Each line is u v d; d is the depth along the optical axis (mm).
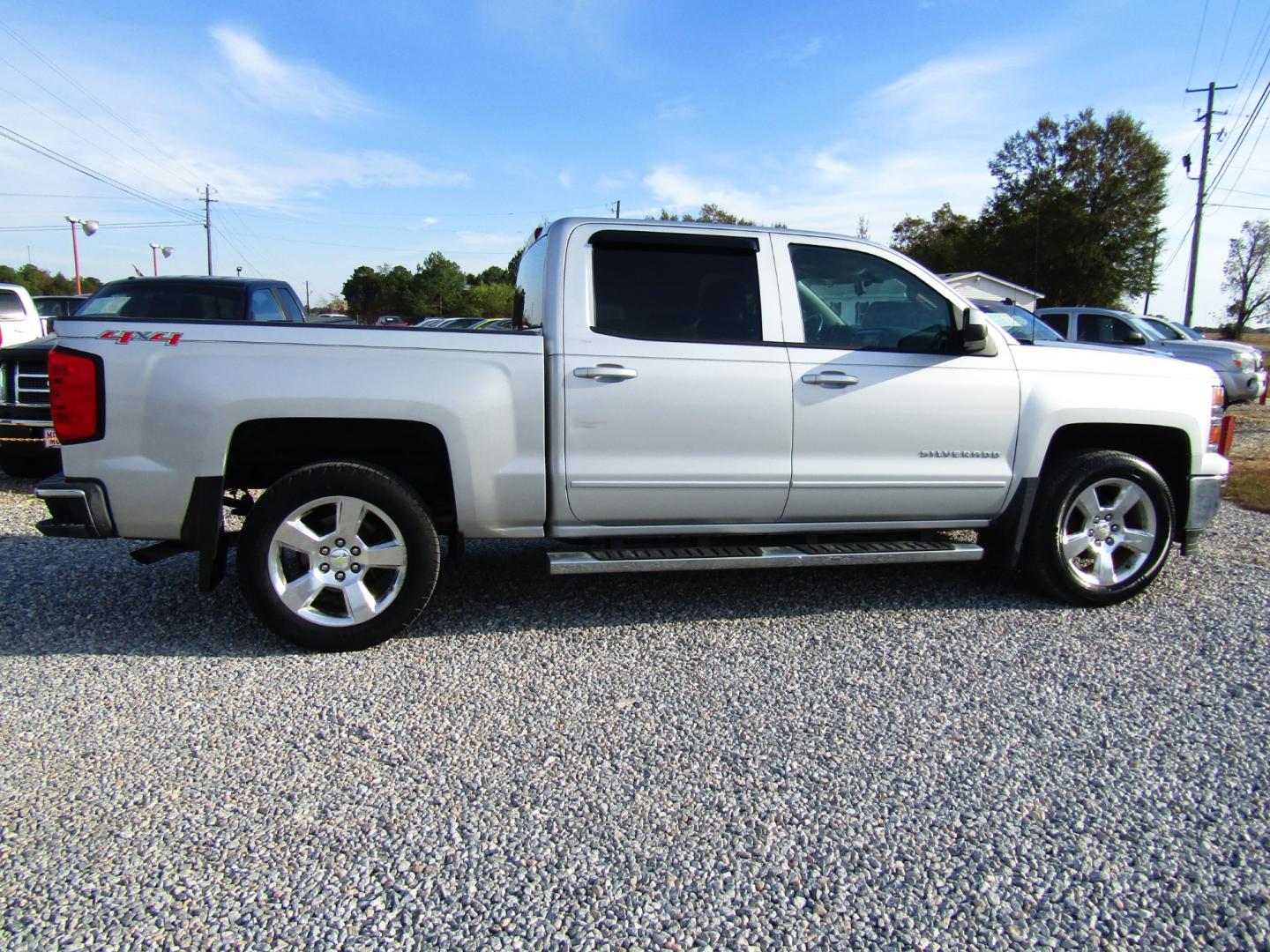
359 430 3963
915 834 2469
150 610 4312
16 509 6672
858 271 4297
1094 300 47688
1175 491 4754
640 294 4023
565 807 2592
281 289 9359
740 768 2832
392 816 2537
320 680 3516
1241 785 2748
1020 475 4398
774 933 2059
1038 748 2977
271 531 3660
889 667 3680
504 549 5605
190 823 2490
